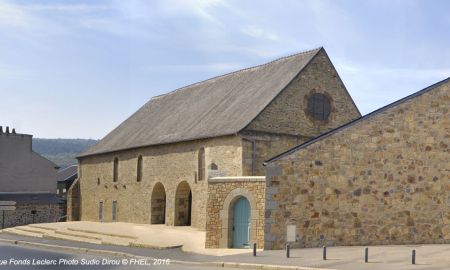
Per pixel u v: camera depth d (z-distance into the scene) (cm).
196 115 3403
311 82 2992
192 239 2431
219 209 2128
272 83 3075
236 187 2095
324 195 1973
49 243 2598
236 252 1912
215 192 2147
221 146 2822
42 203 4738
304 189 1956
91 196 4250
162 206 3434
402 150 2067
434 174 2092
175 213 3162
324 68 3064
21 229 3472
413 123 2092
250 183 2061
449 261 1536
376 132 2050
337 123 3058
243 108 2988
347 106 3114
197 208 2953
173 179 3197
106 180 4022
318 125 2977
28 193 4991
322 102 3023
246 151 2686
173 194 3184
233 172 2716
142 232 2770
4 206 2995
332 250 1836
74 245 2467
